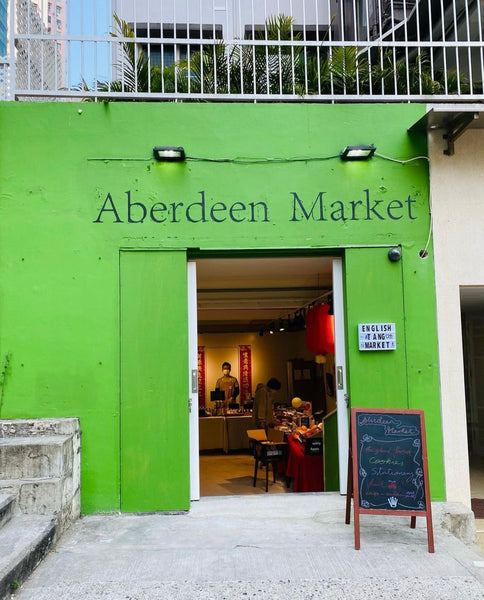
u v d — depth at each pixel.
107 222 4.96
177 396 4.85
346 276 5.09
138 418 4.81
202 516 4.62
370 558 3.72
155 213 5.00
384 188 5.18
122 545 3.98
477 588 3.29
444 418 5.00
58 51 5.67
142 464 4.77
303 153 5.16
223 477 8.20
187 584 3.35
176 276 4.96
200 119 5.11
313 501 4.95
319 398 12.52
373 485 3.93
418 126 5.11
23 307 4.85
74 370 4.82
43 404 4.78
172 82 5.63
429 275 5.13
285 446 7.54
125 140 5.04
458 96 5.37
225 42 5.35
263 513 4.66
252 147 5.13
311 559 3.71
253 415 9.46
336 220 5.12
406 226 5.16
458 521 4.57
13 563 3.23
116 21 5.58
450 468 4.95
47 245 4.91
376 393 5.00
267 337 15.24
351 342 5.04
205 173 5.07
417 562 3.66
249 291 7.74
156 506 4.73
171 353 4.89
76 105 5.02
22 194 4.93
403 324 5.07
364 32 7.84
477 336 9.01
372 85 5.75
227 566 3.61
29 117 4.99
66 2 5.30
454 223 5.19
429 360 5.05
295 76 5.78
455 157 5.25
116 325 4.88
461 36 6.42
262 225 5.07
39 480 4.09
